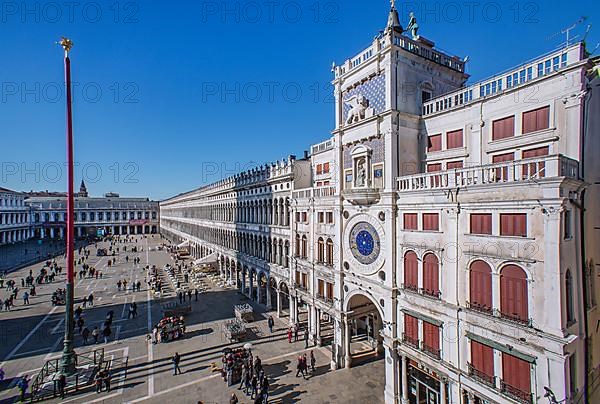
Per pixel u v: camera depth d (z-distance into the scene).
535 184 13.03
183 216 99.19
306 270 30.52
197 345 29.03
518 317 13.72
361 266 23.09
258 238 41.84
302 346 28.86
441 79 23.33
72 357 23.77
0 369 22.36
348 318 24.81
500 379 14.31
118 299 43.91
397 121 20.53
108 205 152.75
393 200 20.19
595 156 15.26
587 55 14.38
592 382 14.75
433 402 18.17
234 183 49.31
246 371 22.42
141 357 26.73
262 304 41.47
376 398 20.78
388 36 20.47
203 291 47.81
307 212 30.27
